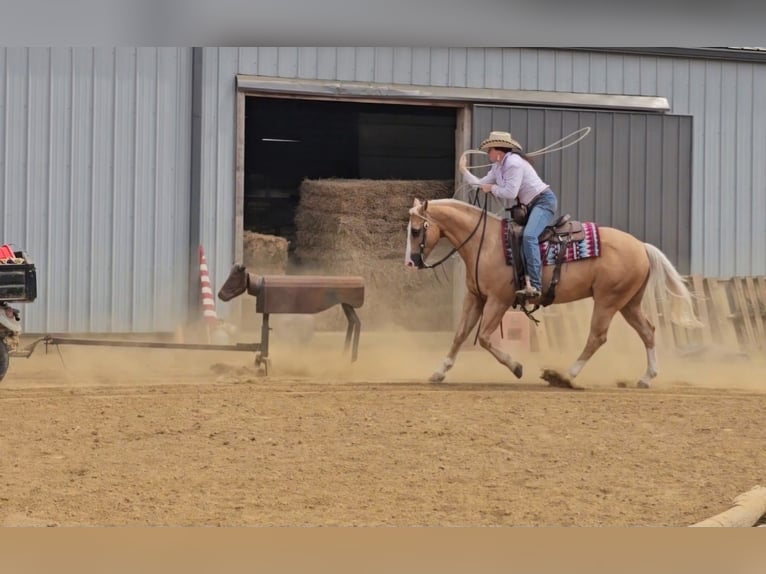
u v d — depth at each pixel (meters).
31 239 14.63
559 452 8.02
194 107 15.27
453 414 9.28
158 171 15.15
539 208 11.31
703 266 17.73
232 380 11.27
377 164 18.98
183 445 7.93
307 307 11.91
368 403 9.72
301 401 9.74
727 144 17.88
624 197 17.30
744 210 17.97
